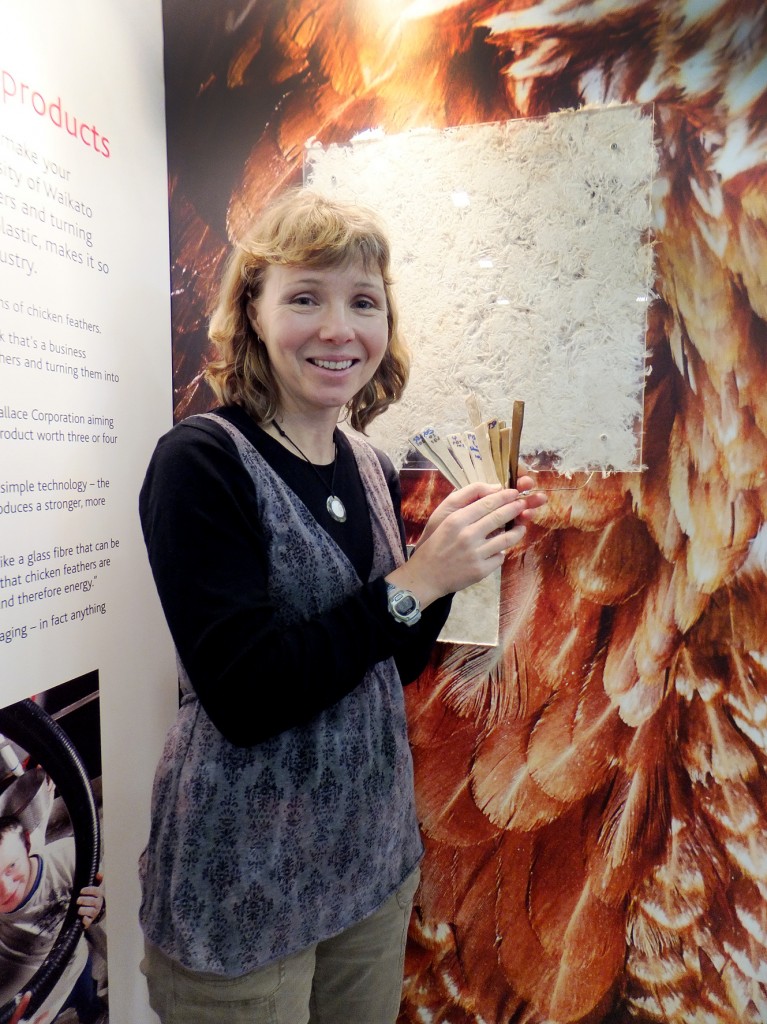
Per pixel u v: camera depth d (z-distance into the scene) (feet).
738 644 3.48
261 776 2.46
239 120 3.78
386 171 3.61
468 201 3.53
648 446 3.49
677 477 3.47
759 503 3.39
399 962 3.20
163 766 2.69
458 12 3.46
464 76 3.49
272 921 2.47
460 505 2.65
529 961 3.83
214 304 3.89
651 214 3.35
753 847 3.54
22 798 2.89
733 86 3.21
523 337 3.54
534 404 3.57
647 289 3.38
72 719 3.19
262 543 2.41
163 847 2.56
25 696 2.89
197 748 2.52
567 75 3.37
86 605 3.28
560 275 3.47
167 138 3.88
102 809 3.42
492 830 3.82
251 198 3.80
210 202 3.86
